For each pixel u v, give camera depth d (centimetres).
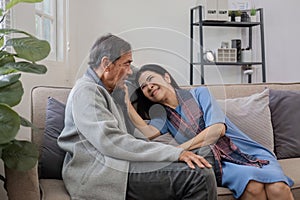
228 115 212
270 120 219
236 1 392
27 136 212
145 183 147
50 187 159
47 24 275
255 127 212
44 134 176
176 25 379
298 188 173
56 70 275
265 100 222
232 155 179
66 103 183
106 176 149
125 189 148
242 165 171
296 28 398
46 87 200
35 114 188
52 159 169
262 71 385
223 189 167
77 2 339
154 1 372
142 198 148
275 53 400
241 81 404
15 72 147
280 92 230
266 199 162
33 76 230
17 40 134
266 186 162
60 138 165
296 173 185
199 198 142
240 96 230
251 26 397
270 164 176
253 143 191
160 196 148
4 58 139
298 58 401
